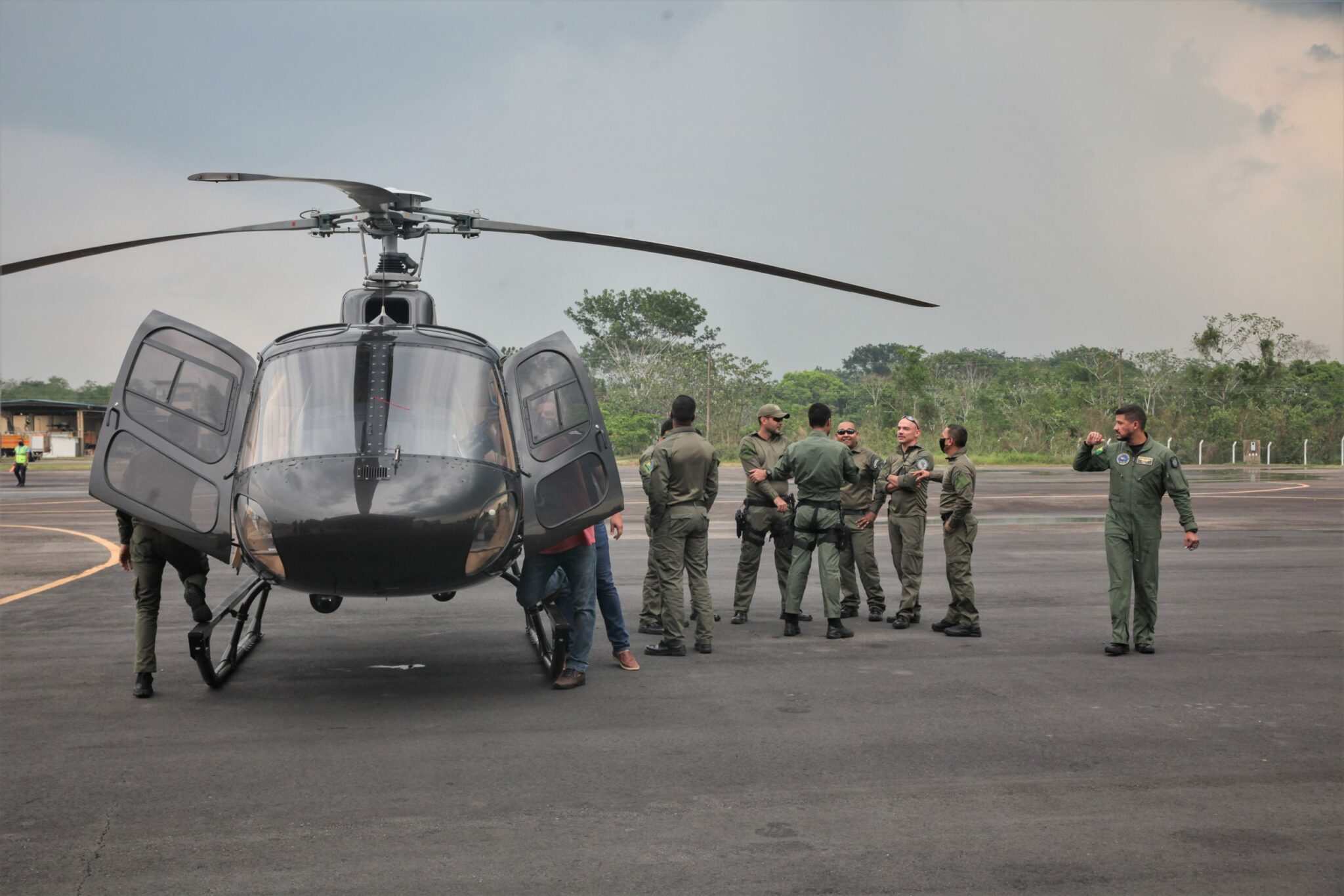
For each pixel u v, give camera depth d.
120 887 3.48
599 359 69.12
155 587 6.20
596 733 5.34
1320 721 5.61
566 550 6.52
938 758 4.92
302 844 3.85
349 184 6.16
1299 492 26.98
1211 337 60.59
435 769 4.75
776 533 8.12
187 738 5.27
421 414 6.00
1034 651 7.53
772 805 4.27
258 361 6.45
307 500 5.50
